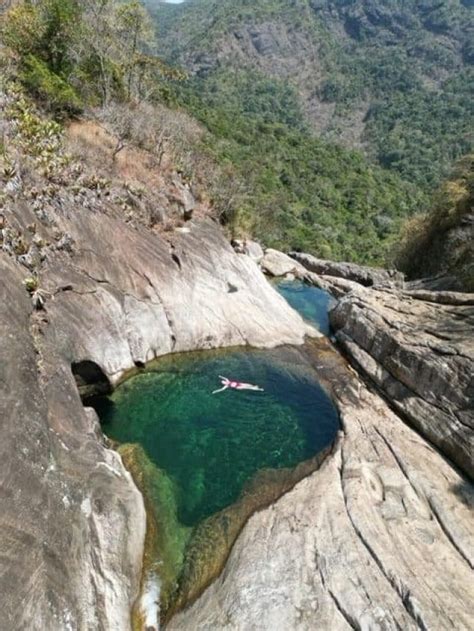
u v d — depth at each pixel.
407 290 27.78
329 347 24.48
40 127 20.41
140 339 19.27
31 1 30.67
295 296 34.31
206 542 11.77
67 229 17.78
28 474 9.43
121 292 19.05
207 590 10.47
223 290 24.17
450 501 12.98
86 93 31.42
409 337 20.05
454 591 10.27
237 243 36.97
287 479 14.02
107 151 26.09
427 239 38.44
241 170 60.88
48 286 15.44
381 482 13.61
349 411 17.91
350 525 11.87
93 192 20.30
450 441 15.14
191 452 15.07
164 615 10.12
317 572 10.55
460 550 11.46
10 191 15.95
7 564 7.88
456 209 35.12
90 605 8.98
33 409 10.58
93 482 10.99
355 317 24.50
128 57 37.59
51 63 29.48
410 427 17.11
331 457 15.03
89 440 12.34
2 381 10.15
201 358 21.02
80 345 15.71
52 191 17.92
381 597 9.95
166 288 21.27
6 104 20.66
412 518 12.31
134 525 11.04
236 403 18.06
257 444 15.73
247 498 13.23
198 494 13.34
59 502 9.77
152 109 37.47
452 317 20.92
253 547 11.21
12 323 11.83
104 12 33.81
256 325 23.73
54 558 8.83
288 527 11.79
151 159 29.53
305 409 18.05
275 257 42.53
